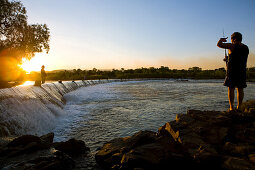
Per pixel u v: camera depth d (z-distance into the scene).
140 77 110.94
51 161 4.20
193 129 4.80
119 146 5.36
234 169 3.27
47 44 24.34
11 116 7.93
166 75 114.75
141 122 10.55
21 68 24.55
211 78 107.50
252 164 3.24
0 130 6.57
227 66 5.04
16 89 10.91
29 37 22.19
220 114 5.14
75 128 9.40
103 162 4.95
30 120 8.84
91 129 9.20
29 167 3.84
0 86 13.51
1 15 19.69
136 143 5.12
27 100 10.62
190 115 5.68
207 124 4.87
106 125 9.92
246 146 3.78
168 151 4.30
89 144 7.09
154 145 4.62
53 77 72.19
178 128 5.02
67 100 19.97
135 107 15.71
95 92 29.52
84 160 5.46
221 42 4.93
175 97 23.03
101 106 16.27
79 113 13.20
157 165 3.97
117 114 12.81
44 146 5.07
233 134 4.32
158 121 10.78
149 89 36.47
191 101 19.30
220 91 31.45
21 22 21.39
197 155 3.77
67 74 81.25
